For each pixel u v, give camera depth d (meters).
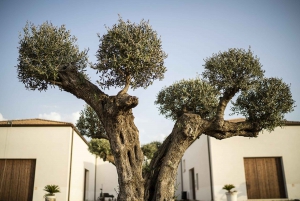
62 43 10.06
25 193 20.81
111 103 9.23
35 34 9.90
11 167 21.30
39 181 20.94
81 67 10.27
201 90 11.10
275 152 20.81
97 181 33.56
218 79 10.84
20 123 22.05
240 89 10.62
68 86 9.83
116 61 9.21
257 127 11.07
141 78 10.07
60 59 9.87
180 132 10.22
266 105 10.59
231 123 10.91
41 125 22.05
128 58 9.14
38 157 21.44
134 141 9.60
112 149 9.38
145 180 10.32
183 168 33.66
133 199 8.99
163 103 11.90
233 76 10.69
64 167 21.34
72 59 10.09
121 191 9.16
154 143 28.84
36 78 9.92
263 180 20.58
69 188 21.61
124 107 8.86
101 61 9.61
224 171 20.61
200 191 24.62
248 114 11.27
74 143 23.30
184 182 33.00
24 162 21.50
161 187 9.72
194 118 10.33
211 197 20.59
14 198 20.67
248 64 10.39
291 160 20.64
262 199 19.98
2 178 21.00
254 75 10.55
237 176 20.45
